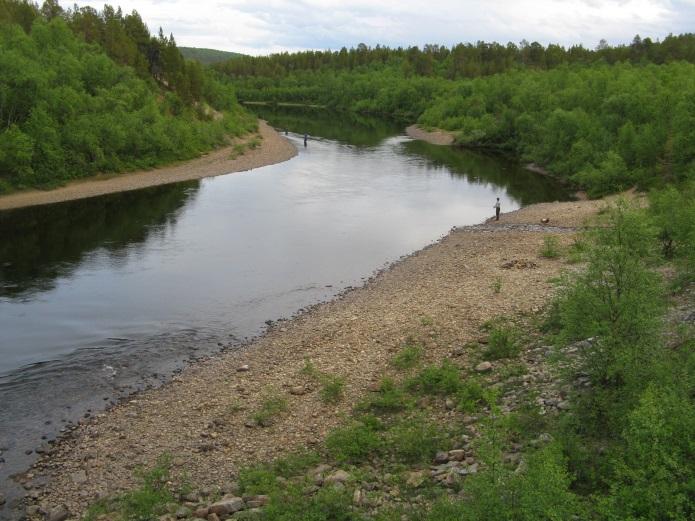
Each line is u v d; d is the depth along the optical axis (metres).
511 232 36.75
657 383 10.91
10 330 22.02
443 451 12.79
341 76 172.62
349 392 16.66
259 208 44.41
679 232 22.27
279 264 31.23
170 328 22.70
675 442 8.98
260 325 23.27
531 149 71.94
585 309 12.77
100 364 19.55
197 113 85.06
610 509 8.35
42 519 12.02
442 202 48.44
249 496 11.84
